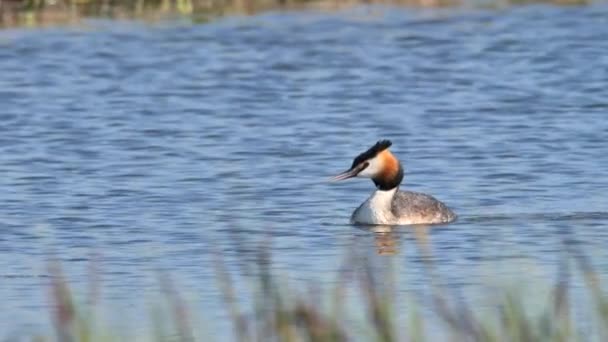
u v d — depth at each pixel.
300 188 19.66
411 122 24.53
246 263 15.40
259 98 26.78
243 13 34.34
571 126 24.00
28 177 20.42
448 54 30.72
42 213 18.12
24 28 32.03
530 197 18.91
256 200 18.89
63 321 11.34
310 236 16.77
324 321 11.12
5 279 14.92
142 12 33.78
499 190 19.38
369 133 23.64
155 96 26.84
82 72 28.72
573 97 26.53
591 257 15.45
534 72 28.94
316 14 34.59
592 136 23.09
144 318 13.27
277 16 34.12
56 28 32.09
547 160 21.31
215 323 13.06
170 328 12.92
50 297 14.19
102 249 16.20
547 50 30.89
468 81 28.17
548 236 16.58
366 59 30.23
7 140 23.16
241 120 24.81
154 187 19.69
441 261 15.40
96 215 17.98
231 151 22.22
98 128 24.09
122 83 27.92
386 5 35.75
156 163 21.36
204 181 20.11
